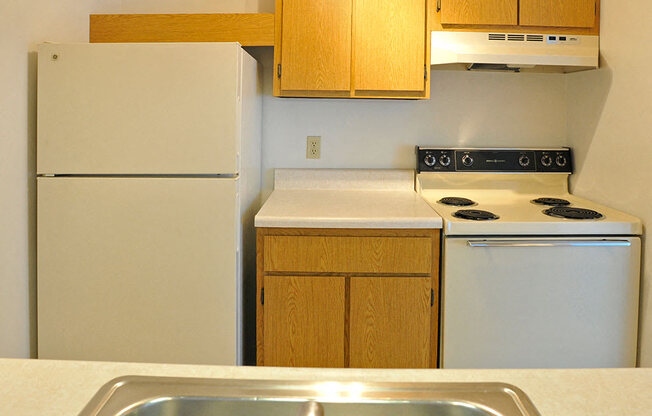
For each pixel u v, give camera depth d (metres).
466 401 0.73
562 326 2.10
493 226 2.06
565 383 0.79
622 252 2.08
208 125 2.02
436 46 2.44
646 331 2.08
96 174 2.05
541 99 2.82
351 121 2.83
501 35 2.44
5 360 0.86
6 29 1.91
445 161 2.74
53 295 2.08
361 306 2.10
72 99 2.02
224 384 0.77
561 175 2.78
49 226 2.06
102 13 2.63
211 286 2.06
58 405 0.72
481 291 2.08
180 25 2.47
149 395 0.74
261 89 2.76
